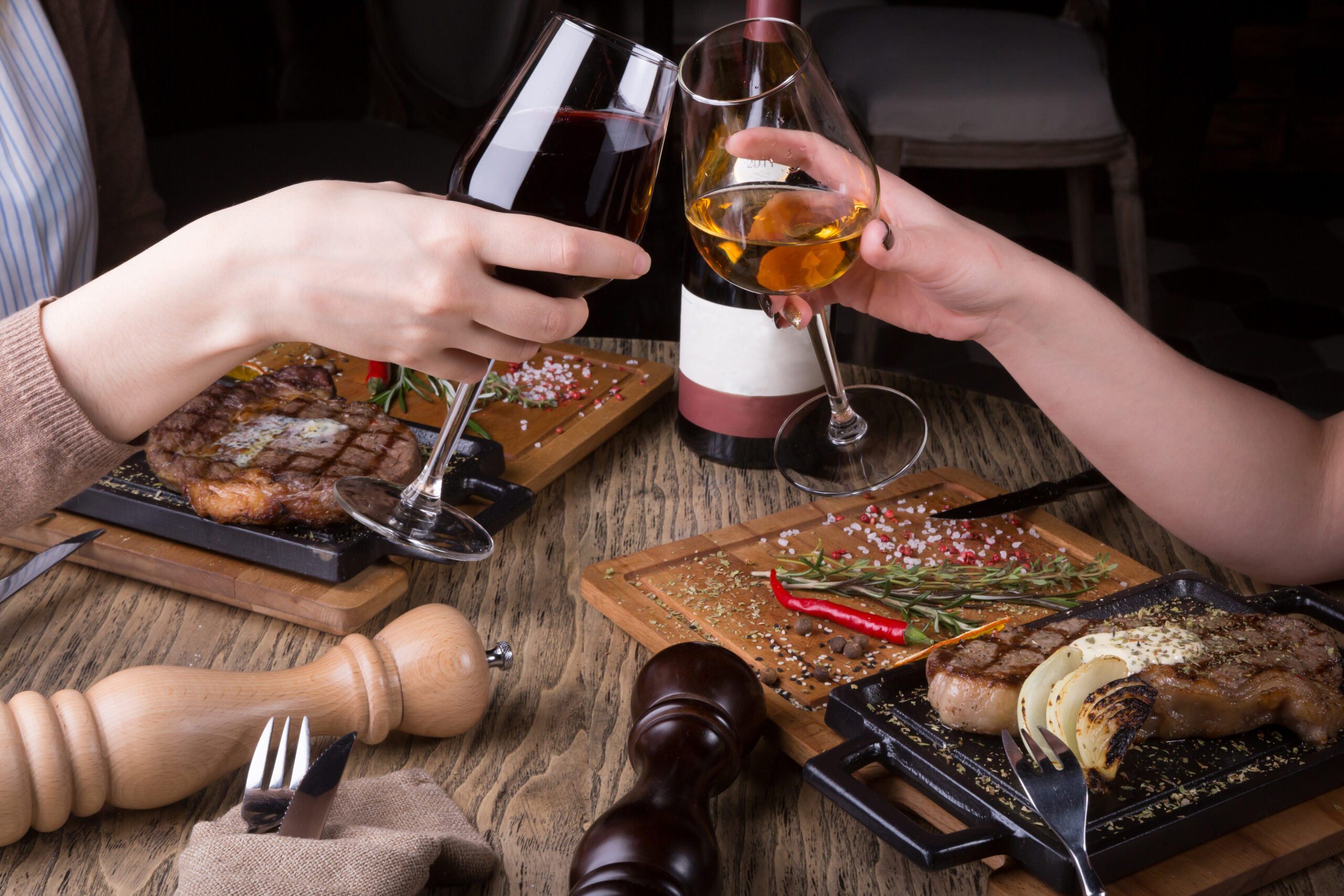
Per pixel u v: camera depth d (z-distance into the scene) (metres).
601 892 0.62
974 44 2.83
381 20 2.88
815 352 1.23
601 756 0.87
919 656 0.92
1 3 1.56
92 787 0.75
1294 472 1.15
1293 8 3.24
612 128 0.72
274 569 1.05
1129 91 3.22
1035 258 1.10
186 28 3.05
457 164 0.77
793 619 1.05
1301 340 3.34
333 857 0.65
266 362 1.52
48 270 1.59
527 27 2.71
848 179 0.87
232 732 0.79
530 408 1.43
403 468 1.16
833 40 2.88
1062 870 0.69
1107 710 0.76
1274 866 0.75
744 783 0.86
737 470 1.35
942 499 1.30
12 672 0.93
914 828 0.70
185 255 0.74
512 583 1.11
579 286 0.75
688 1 2.98
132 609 1.03
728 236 0.87
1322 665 0.85
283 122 2.95
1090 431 1.16
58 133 1.59
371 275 0.70
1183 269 3.63
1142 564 1.19
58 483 0.83
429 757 0.86
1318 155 3.49
